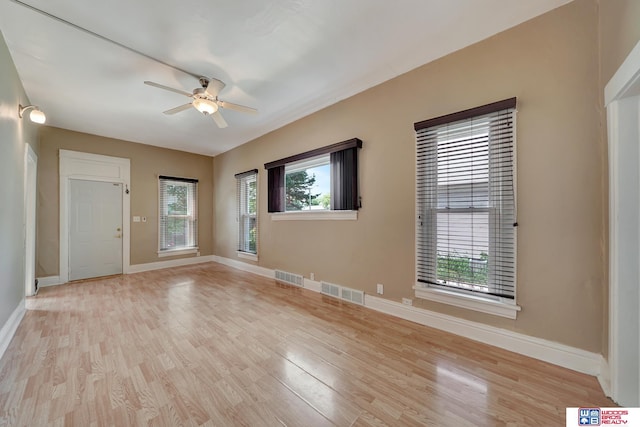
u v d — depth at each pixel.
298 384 1.65
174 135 4.66
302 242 3.80
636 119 1.41
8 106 2.29
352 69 2.63
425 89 2.49
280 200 4.15
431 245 2.46
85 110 3.55
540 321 1.88
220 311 2.89
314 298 3.31
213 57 2.44
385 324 2.51
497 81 2.08
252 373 1.76
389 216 2.75
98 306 3.07
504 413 1.39
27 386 1.62
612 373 1.46
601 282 1.66
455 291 2.31
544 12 1.87
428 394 1.54
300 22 2.01
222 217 5.79
